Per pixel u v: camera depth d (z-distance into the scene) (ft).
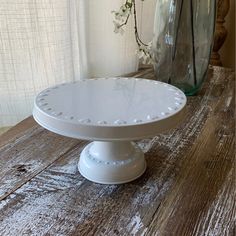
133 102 1.84
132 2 3.44
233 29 5.80
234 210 1.67
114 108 1.75
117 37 4.60
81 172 1.94
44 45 3.64
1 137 2.33
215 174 2.00
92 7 4.37
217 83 3.70
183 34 3.05
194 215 1.63
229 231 1.53
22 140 2.29
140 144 2.32
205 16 3.01
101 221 1.57
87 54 4.49
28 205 1.66
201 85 3.39
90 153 1.97
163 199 1.75
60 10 3.69
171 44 3.10
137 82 2.20
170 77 3.24
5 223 1.53
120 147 1.91
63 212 1.62
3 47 3.35
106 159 1.89
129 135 1.59
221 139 2.42
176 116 1.73
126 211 1.64
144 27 4.84
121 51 4.67
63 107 1.74
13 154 2.11
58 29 3.72
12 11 3.28
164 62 3.21
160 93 2.00
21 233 1.48
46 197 1.73
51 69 3.76
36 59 3.59
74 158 2.10
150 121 1.62
